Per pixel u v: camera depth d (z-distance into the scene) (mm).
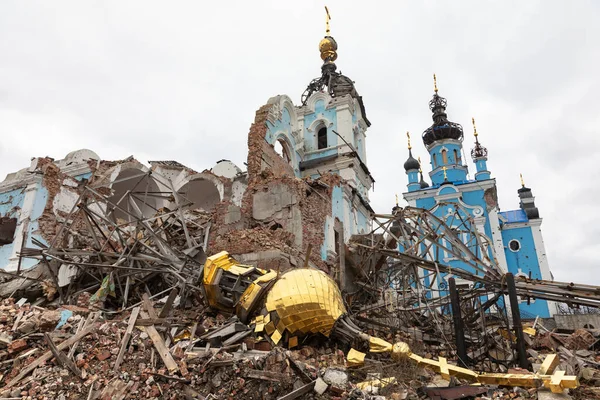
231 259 15047
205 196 32719
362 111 43375
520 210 50969
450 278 14867
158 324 12562
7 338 11719
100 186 25594
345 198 29531
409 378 11422
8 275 18719
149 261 17844
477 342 16859
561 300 16672
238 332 12594
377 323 17891
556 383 9969
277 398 9414
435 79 59125
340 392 9352
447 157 54000
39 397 9703
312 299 12477
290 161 31750
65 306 14969
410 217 20422
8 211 23641
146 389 9961
